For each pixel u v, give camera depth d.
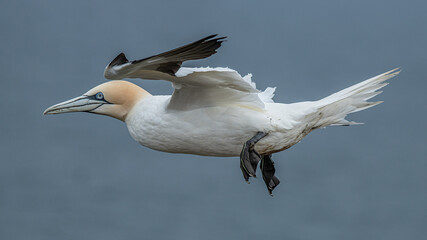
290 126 13.20
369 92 13.38
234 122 13.01
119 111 14.13
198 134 13.16
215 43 10.57
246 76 14.56
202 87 12.70
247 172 12.74
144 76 11.75
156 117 13.40
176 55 10.65
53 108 14.20
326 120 13.57
